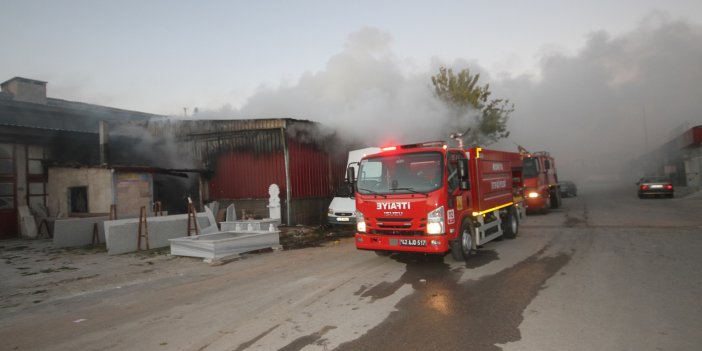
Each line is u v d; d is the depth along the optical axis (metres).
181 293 6.17
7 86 19.80
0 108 17.91
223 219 15.34
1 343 4.34
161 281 7.08
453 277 6.34
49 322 5.02
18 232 14.80
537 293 5.29
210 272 7.69
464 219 7.54
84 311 5.45
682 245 8.12
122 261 9.08
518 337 3.87
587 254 7.67
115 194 13.76
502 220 9.91
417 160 7.04
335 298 5.46
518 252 8.23
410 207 6.86
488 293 5.38
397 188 7.10
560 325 4.12
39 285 7.06
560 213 16.19
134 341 4.23
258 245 9.77
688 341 3.63
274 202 14.65
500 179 9.55
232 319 4.79
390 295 5.49
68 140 16.62
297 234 12.66
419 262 7.59
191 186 16.67
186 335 4.34
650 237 9.22
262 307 5.21
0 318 5.24
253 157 15.64
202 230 12.03
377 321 4.48
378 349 3.71
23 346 4.24
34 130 15.12
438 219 6.67
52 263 9.12
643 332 3.87
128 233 10.39
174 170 14.91
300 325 4.46
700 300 4.73
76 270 8.26
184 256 9.36
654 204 18.25
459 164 7.32
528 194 15.53
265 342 4.01
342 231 13.55
